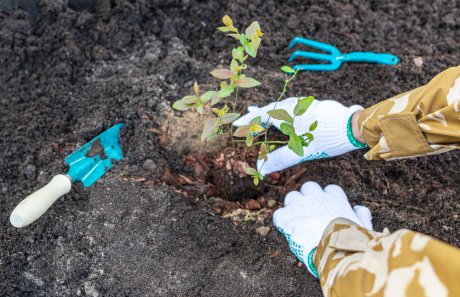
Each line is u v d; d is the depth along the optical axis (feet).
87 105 4.13
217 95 3.35
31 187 3.83
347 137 3.46
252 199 3.94
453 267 2.28
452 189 4.00
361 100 4.33
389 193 3.99
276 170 3.88
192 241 3.69
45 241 3.62
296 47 4.60
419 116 3.03
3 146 3.98
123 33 4.47
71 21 4.44
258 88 4.28
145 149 3.92
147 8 4.56
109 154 3.85
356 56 4.44
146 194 3.75
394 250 2.46
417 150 3.09
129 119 4.03
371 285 2.46
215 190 3.94
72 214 3.68
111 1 4.58
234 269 3.62
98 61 4.36
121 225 3.67
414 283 2.33
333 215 3.61
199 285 3.57
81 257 3.58
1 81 4.23
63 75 4.26
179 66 4.31
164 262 3.61
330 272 2.77
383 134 3.13
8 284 3.58
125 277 3.56
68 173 3.66
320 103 3.66
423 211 3.93
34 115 4.10
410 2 4.81
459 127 2.93
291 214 3.67
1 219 3.73
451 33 4.72
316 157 3.70
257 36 3.24
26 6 4.41
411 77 4.43
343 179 4.00
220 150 4.03
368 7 4.79
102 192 3.74
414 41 4.64
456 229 3.84
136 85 4.16
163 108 4.08
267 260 3.66
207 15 4.68
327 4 4.77
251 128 3.35
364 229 2.84
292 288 3.58
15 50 4.30
